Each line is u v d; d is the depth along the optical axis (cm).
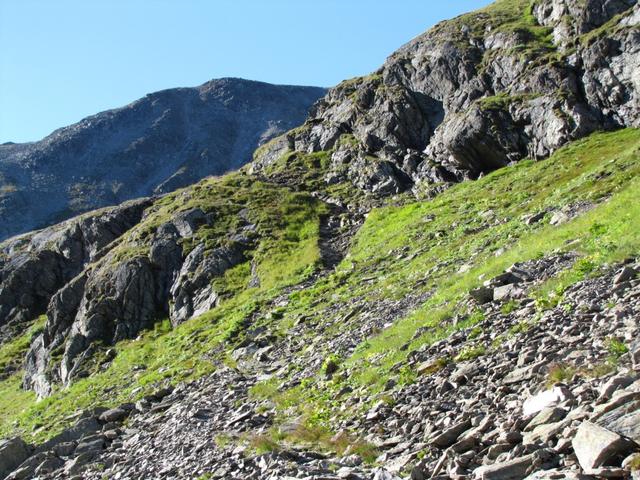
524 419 1223
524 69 7044
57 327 7175
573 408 1161
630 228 2258
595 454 924
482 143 6712
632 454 887
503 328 1944
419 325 2525
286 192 8119
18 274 9881
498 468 1032
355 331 3231
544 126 6253
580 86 6391
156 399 3419
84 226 9906
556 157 5716
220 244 6806
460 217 5212
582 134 5972
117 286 6719
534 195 4859
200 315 5812
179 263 6825
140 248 7262
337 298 4366
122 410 3266
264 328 4338
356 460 1504
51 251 10062
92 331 6394
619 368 1243
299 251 6325
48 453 2606
